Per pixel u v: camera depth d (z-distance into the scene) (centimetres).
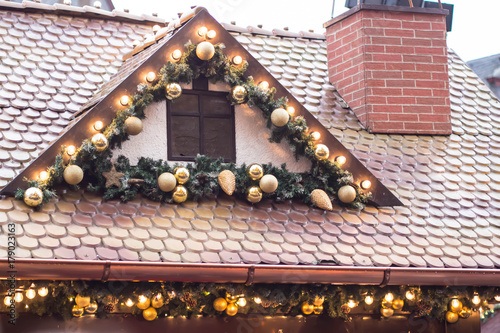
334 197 920
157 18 1128
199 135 880
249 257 808
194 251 791
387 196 931
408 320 973
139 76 830
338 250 859
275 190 880
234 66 879
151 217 813
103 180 811
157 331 843
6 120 865
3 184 781
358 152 1020
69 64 987
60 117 905
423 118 1095
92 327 810
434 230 939
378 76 1086
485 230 968
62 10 1052
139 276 755
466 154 1084
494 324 1470
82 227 768
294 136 893
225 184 845
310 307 895
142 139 848
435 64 1114
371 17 1100
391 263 868
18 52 967
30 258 709
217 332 871
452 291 934
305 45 1202
